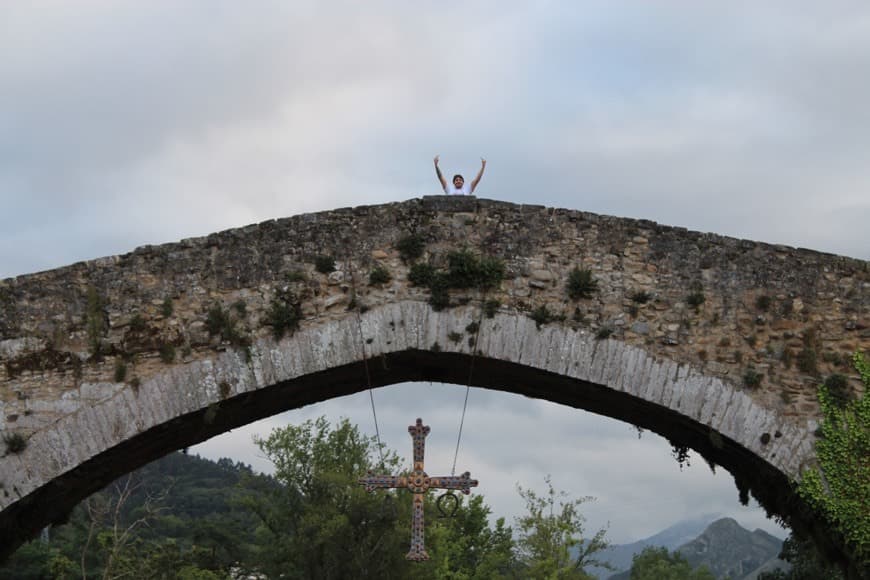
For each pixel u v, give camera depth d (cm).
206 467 10644
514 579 6134
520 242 2216
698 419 2166
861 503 2103
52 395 2128
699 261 2216
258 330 2170
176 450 2397
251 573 5862
